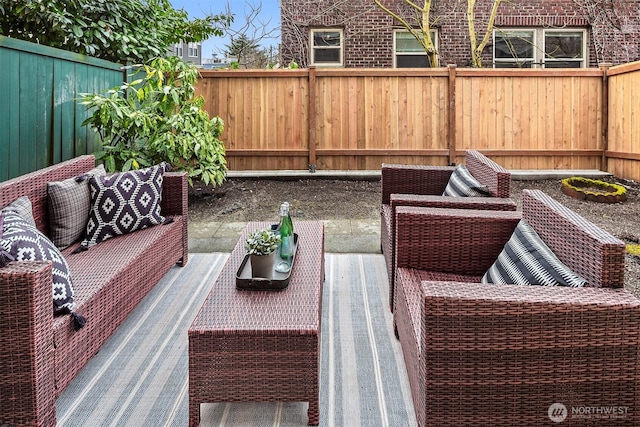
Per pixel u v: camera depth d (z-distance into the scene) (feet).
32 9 16.17
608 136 23.58
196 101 19.25
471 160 12.01
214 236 15.31
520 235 7.30
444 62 32.68
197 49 40.88
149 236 10.44
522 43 32.86
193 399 6.27
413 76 23.75
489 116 23.80
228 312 6.58
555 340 5.14
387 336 8.75
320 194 20.99
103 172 11.05
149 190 11.07
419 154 23.94
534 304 5.11
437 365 5.26
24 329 5.68
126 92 19.60
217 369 6.25
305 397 6.31
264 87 23.90
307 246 9.50
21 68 13.65
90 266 8.51
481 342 5.19
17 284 5.64
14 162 13.38
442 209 8.59
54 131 15.33
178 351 8.27
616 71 22.65
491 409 5.27
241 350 6.23
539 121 23.82
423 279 7.83
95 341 7.43
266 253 7.48
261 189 21.83
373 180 23.41
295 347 6.23
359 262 12.80
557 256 6.50
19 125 13.58
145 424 6.40
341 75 23.79
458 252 8.23
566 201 19.15
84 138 17.28
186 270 12.22
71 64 16.21
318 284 7.50
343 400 6.91
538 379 5.20
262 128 24.08
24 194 8.90
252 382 6.27
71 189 9.81
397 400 6.90
